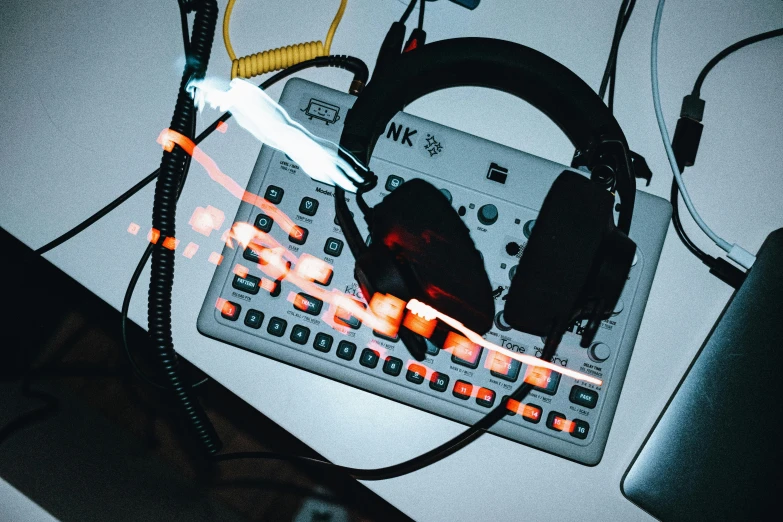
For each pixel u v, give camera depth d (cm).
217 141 43
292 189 40
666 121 49
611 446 43
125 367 93
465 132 43
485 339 40
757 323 43
